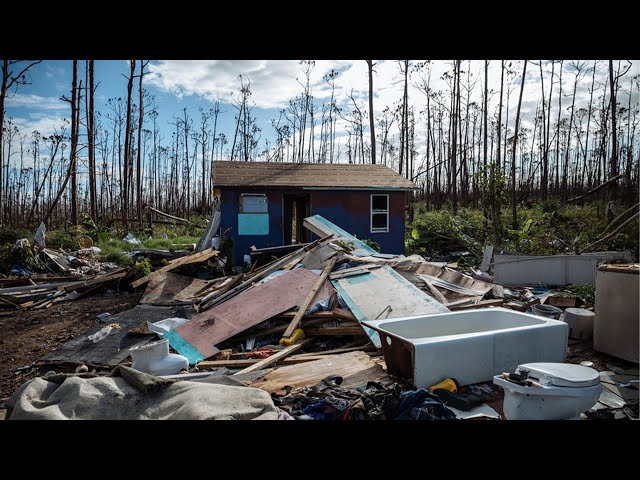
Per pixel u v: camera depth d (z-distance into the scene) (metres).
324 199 14.79
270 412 3.05
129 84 25.02
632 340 5.30
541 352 4.80
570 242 15.59
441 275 8.23
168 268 10.07
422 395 3.68
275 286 7.80
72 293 10.12
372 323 5.02
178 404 3.06
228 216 13.85
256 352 6.05
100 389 3.17
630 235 13.61
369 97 24.45
